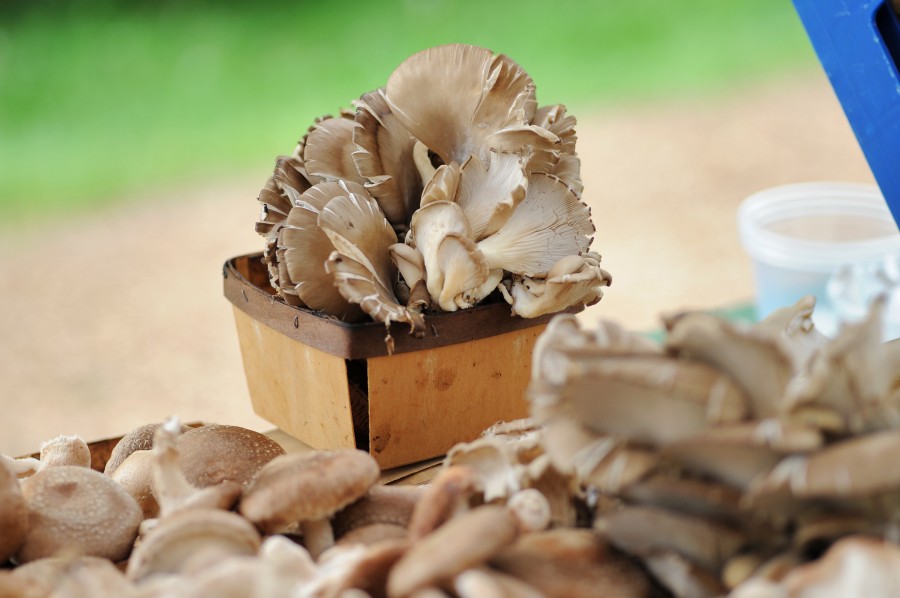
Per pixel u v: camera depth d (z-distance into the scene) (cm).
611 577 106
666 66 587
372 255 126
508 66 129
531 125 129
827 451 102
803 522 104
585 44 623
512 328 127
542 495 111
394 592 104
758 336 104
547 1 684
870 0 126
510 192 124
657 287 318
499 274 127
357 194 127
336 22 664
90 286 363
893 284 156
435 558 104
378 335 124
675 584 105
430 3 684
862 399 104
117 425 264
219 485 113
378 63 604
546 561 106
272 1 686
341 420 127
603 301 308
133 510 115
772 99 521
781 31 624
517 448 114
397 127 130
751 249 175
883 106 127
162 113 558
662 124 497
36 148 518
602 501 110
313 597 106
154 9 672
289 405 131
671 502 105
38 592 108
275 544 108
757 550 105
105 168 493
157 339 321
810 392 103
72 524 113
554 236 127
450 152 130
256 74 601
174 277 368
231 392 280
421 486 116
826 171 416
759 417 104
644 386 104
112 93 577
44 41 627
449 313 125
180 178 478
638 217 387
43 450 121
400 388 125
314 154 131
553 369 107
